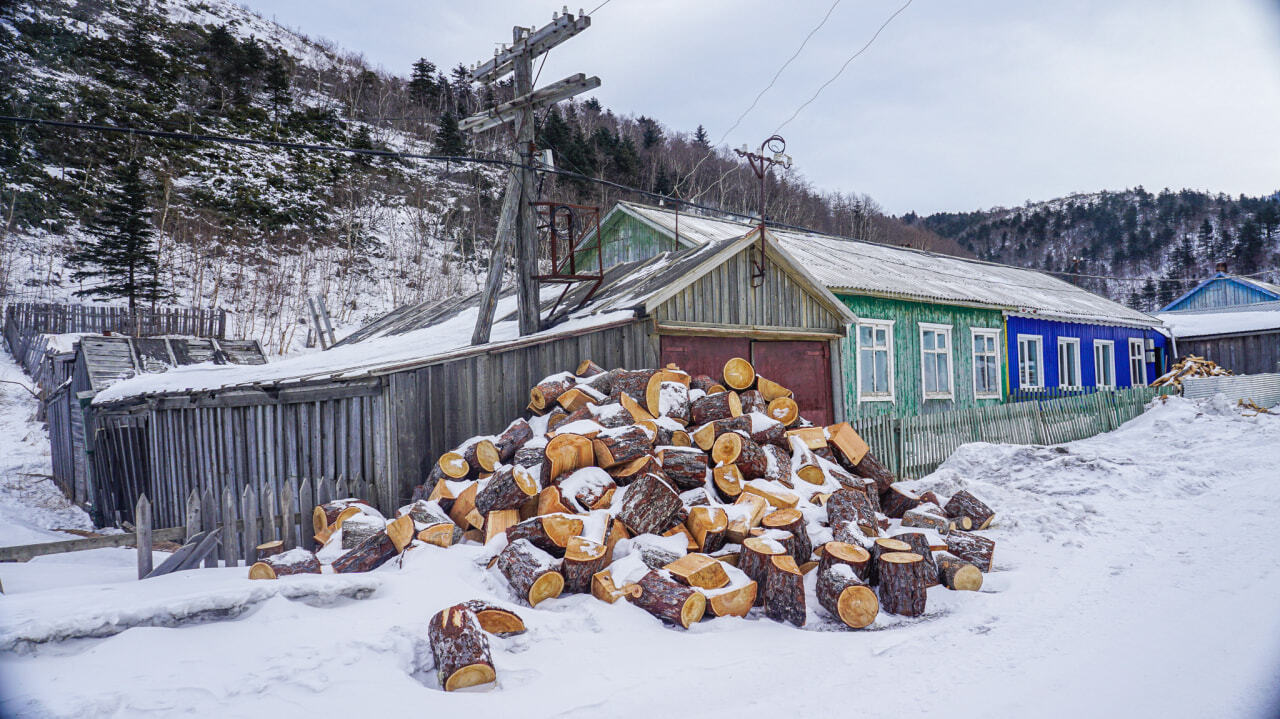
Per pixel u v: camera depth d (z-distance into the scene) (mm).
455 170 66562
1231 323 25500
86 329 28750
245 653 3852
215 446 10812
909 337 16062
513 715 3516
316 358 13109
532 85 10086
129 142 49469
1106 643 4484
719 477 6863
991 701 3682
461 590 5086
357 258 47281
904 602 5348
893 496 8164
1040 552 7160
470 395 8148
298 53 93938
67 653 3703
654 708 3650
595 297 11117
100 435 14523
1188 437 14328
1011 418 14562
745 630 4969
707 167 70188
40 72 52906
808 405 12023
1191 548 6836
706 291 10422
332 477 8375
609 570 5492
